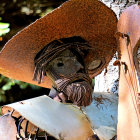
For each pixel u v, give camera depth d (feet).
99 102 13.53
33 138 13.24
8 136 12.53
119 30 12.38
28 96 25.02
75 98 12.78
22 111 12.39
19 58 13.21
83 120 12.75
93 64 14.19
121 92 12.01
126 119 11.70
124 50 12.02
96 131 12.59
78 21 12.76
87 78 13.08
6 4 26.53
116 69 15.16
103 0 16.06
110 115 13.19
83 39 13.52
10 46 12.85
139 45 11.62
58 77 13.04
